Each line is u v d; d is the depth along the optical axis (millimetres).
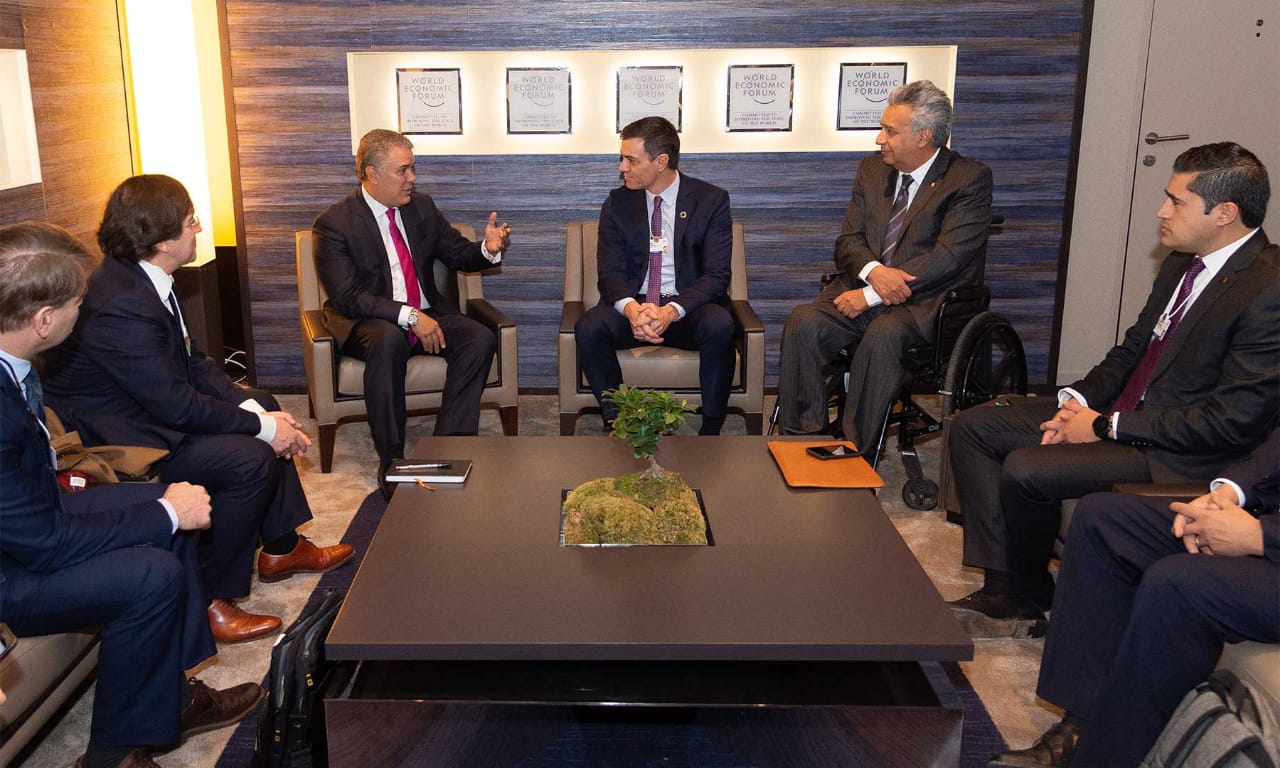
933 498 3553
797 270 4711
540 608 1933
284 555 2998
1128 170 4691
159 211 2572
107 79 4137
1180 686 1977
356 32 4406
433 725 1888
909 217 3697
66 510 2230
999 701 2434
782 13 4402
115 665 2010
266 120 4496
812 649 1820
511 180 4602
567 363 3859
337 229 3787
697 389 3863
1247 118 4656
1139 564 2166
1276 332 2336
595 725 1949
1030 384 4836
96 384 2633
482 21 4402
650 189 3969
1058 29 4426
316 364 3686
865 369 3502
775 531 2279
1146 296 4805
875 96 4531
